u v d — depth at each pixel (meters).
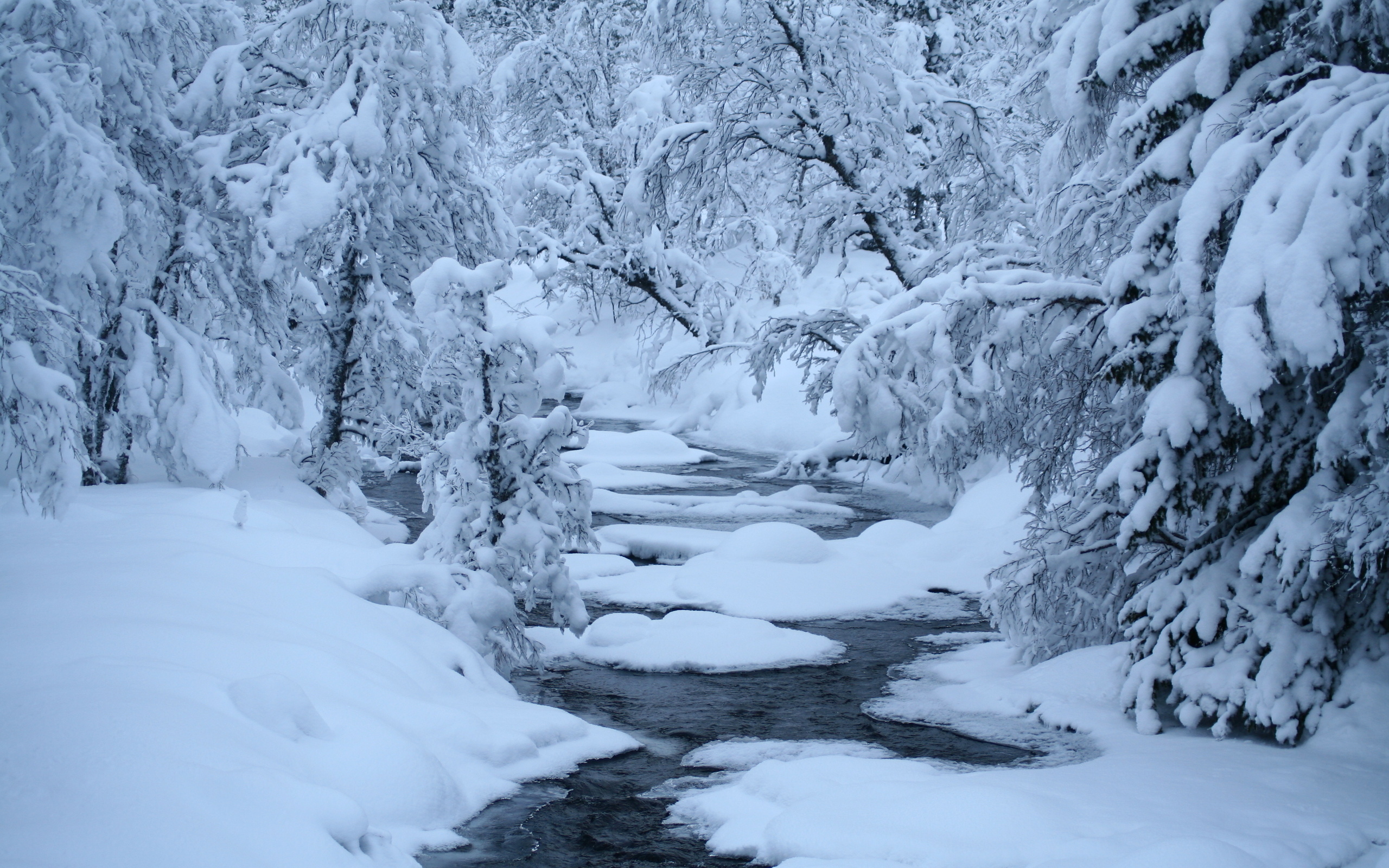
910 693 10.02
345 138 15.80
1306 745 7.14
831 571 15.23
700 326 37.16
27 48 13.41
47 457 10.34
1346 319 7.02
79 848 3.92
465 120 18.06
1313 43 7.68
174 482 14.83
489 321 10.16
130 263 14.94
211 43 17.23
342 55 16.69
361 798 5.73
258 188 15.59
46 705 5.05
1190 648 8.02
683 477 26.44
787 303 40.06
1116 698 8.70
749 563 15.34
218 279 15.44
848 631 12.67
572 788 7.07
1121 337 8.04
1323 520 7.04
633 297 40.00
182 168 16.05
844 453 26.72
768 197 41.25
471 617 9.25
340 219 15.62
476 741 7.02
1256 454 8.05
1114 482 8.11
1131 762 7.01
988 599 10.25
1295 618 7.53
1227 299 6.60
